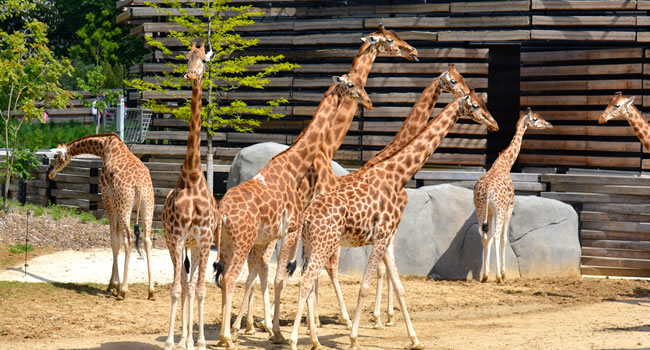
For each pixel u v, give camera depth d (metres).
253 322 10.50
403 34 18.41
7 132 17.42
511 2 17.88
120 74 46.06
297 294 12.92
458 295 13.48
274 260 15.38
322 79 18.89
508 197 15.08
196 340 9.38
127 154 12.30
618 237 16.20
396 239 15.48
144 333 9.70
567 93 18.50
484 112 9.63
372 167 9.14
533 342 9.14
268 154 15.53
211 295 12.56
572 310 12.19
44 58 18.14
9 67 16.89
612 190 16.27
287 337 9.73
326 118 9.85
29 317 10.22
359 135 18.95
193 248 8.56
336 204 8.65
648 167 17.42
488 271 15.05
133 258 14.68
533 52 18.77
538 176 16.98
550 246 15.91
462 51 18.31
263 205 8.82
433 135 9.42
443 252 15.62
